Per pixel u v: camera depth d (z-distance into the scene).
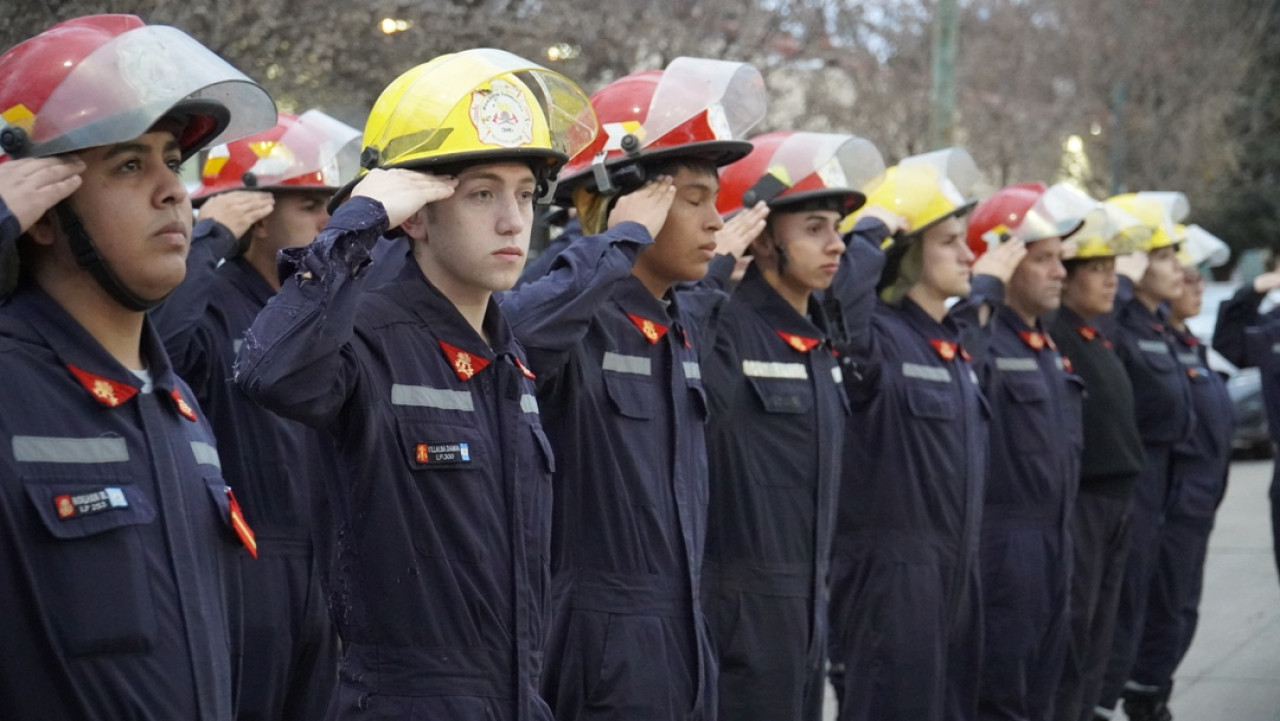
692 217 4.66
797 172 5.48
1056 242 7.18
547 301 4.04
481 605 3.39
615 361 4.42
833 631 6.22
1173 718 8.09
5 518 2.80
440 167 3.48
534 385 3.79
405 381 3.40
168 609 3.00
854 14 16.67
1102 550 7.56
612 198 4.64
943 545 6.09
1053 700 6.93
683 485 4.50
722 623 5.12
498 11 10.27
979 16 20.55
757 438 5.23
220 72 3.12
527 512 3.51
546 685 4.34
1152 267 8.87
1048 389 7.02
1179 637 8.41
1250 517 14.37
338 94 9.18
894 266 6.39
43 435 2.89
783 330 5.41
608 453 4.36
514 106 3.57
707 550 5.16
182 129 3.27
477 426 3.47
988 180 20.16
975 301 6.79
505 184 3.53
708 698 4.48
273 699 5.30
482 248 3.48
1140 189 23.50
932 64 17.47
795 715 5.20
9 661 2.81
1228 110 26.03
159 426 3.11
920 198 6.32
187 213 3.16
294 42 8.28
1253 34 27.06
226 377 5.30
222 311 5.41
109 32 3.08
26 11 6.11
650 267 4.66
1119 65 22.09
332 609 3.43
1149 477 8.47
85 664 2.85
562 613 4.32
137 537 2.96
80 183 2.93
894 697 5.98
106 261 3.02
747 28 13.17
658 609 4.38
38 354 2.96
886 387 6.05
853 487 6.11
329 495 3.42
